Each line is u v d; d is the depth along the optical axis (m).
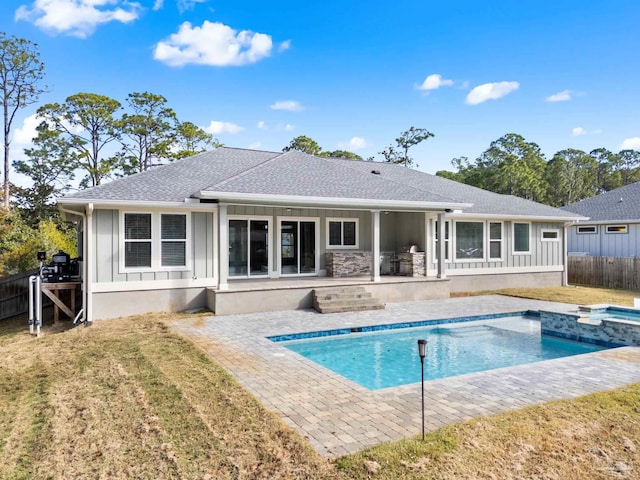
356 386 6.50
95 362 7.96
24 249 18.73
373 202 14.27
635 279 18.95
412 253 16.94
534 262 19.58
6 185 31.59
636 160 60.53
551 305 14.61
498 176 46.53
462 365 9.02
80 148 33.91
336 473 3.93
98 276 11.91
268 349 8.69
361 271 17.11
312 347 10.31
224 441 4.63
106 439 4.81
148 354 8.29
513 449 4.39
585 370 7.33
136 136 36.22
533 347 10.42
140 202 11.99
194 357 8.02
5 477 4.11
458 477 3.86
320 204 13.76
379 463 4.09
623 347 9.12
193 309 13.09
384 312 13.15
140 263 12.43
